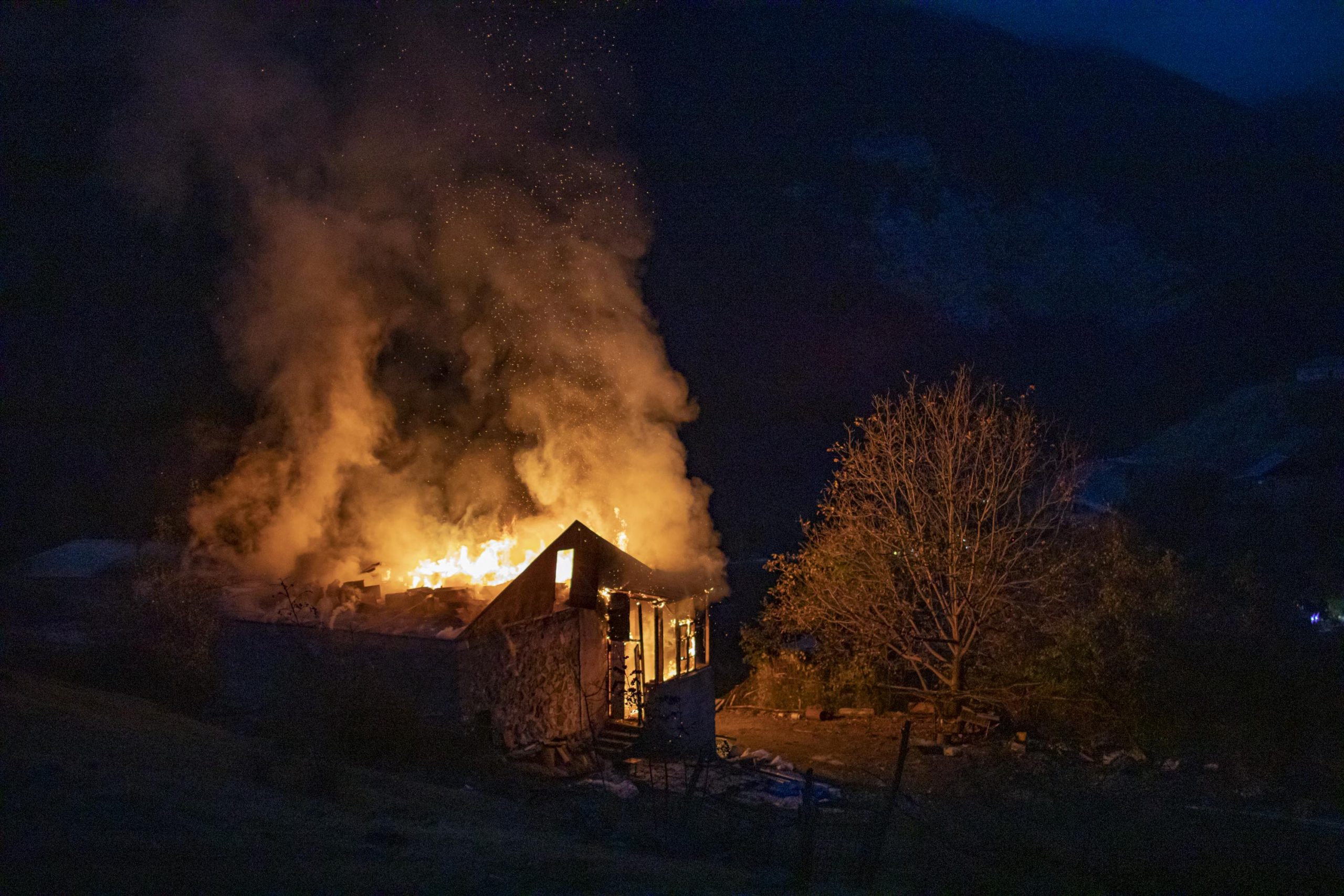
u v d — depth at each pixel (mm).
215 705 15812
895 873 9859
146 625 16703
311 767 9453
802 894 7723
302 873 5625
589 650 18562
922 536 24328
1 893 4402
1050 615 23734
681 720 19812
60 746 7980
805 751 21484
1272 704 20438
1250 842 12898
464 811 9828
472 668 15711
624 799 13961
